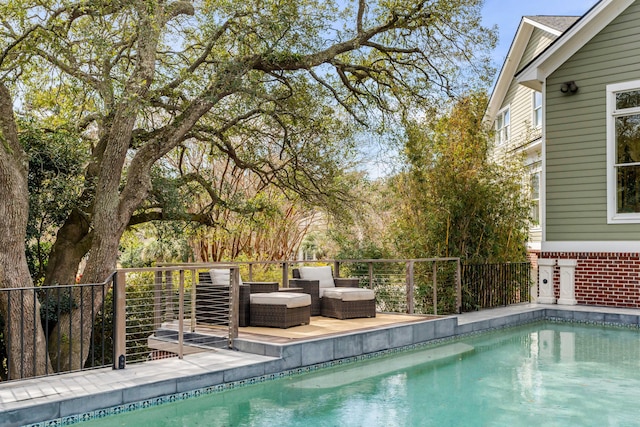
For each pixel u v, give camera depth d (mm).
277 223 16922
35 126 9602
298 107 10766
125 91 8430
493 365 6934
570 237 11828
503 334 9359
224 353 6508
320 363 6688
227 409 5008
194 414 4848
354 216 12391
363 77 11406
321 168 11875
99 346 10320
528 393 5652
